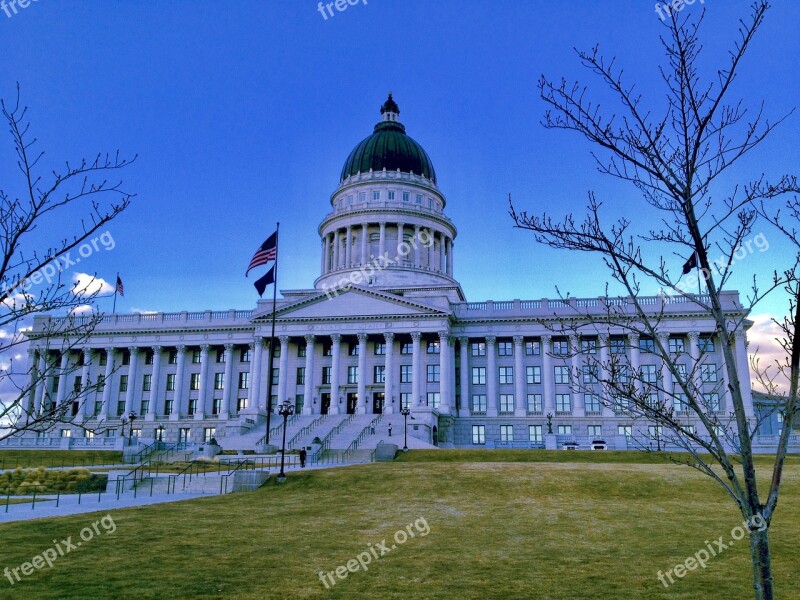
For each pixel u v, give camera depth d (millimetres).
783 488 35719
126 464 62281
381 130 132875
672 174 11680
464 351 95312
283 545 22625
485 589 16906
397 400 93062
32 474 44438
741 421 10719
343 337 96125
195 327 101812
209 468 53906
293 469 49281
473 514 30281
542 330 93625
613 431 88438
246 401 99688
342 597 16062
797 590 17016
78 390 12188
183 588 16625
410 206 119812
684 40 11719
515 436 90875
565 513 30453
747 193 11703
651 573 18781
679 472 40750
